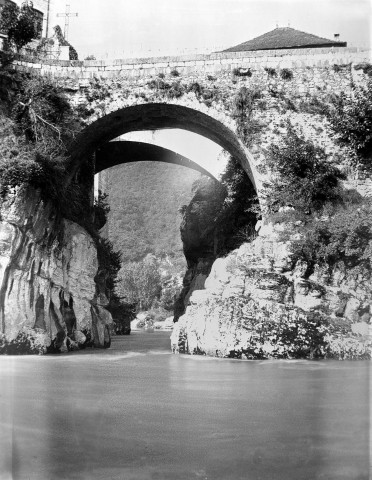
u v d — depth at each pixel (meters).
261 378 16.31
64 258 26.16
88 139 29.97
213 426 11.77
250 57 28.50
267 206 26.56
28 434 11.49
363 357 20.55
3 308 22.44
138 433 11.47
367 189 26.42
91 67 29.17
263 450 10.91
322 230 23.53
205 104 28.45
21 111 27.69
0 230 22.83
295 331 21.38
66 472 10.88
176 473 10.80
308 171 26.62
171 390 15.26
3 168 23.44
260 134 27.92
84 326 26.66
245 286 23.22
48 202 24.78
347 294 22.28
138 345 32.84
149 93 28.84
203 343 22.81
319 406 12.10
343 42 32.69
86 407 12.91
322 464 10.60
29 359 21.45
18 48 30.69
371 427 11.06
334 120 27.11
